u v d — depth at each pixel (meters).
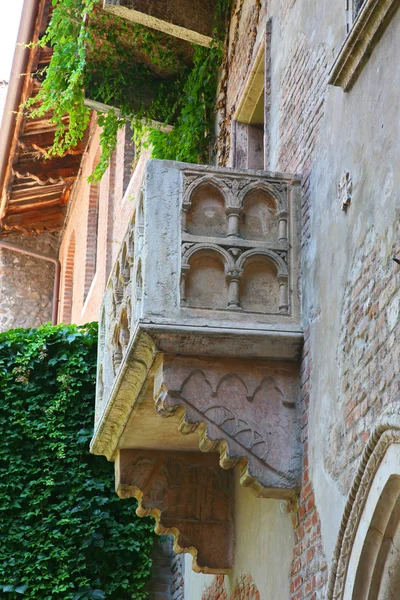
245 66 9.84
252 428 6.83
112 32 11.95
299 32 7.92
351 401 5.92
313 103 7.30
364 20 5.99
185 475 8.62
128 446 8.54
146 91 12.17
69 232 20.83
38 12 14.80
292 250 7.18
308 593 6.32
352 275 6.09
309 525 6.47
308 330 6.86
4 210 20.50
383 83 5.89
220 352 6.90
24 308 21.08
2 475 11.42
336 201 6.52
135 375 7.28
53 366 12.16
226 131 10.38
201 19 11.04
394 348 5.34
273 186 7.34
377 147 5.88
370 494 5.41
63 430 11.79
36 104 16.62
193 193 7.20
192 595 10.24
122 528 11.40
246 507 8.21
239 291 7.01
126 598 11.23
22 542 11.16
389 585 5.43
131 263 7.62
